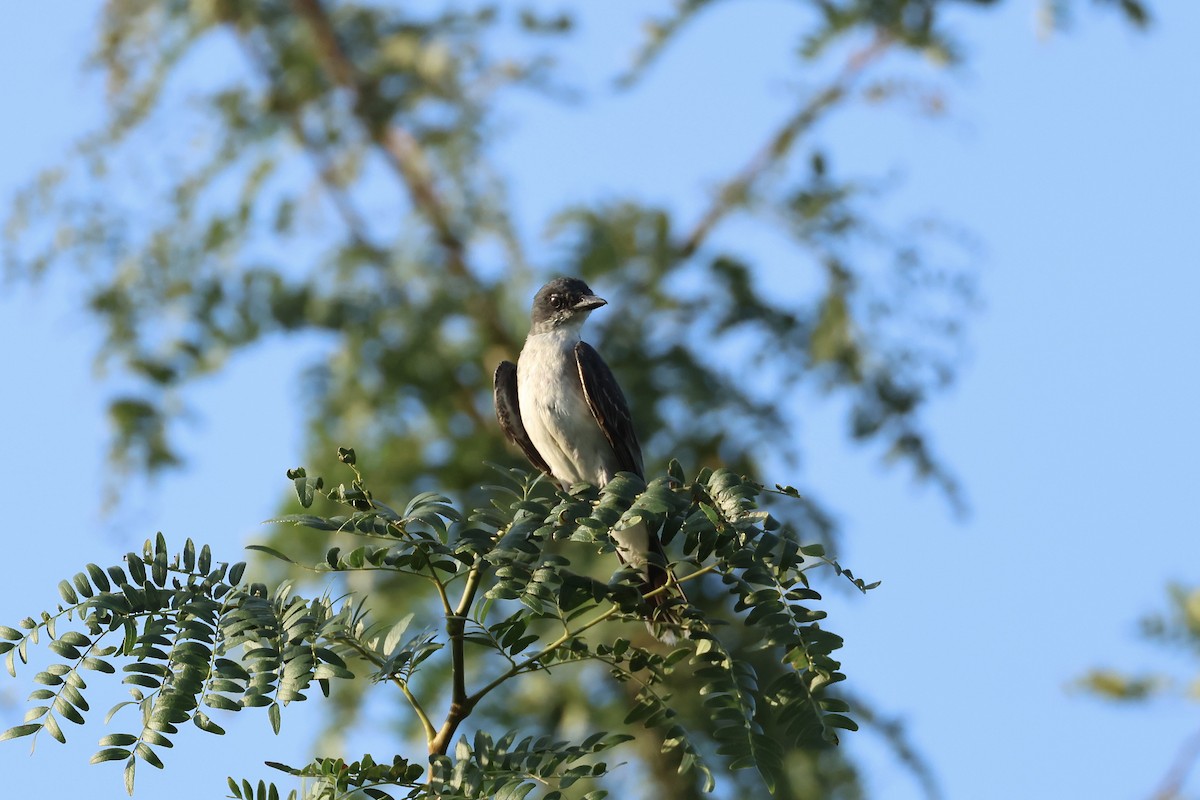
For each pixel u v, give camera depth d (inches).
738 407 485.4
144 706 224.8
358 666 429.4
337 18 542.0
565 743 251.6
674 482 257.3
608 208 506.9
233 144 524.1
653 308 509.0
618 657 255.6
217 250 512.1
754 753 231.5
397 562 248.8
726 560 245.0
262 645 234.2
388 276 509.7
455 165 507.5
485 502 471.5
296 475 249.4
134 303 509.0
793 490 253.6
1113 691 280.8
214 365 512.1
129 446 506.9
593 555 414.9
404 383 502.0
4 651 234.5
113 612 237.0
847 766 409.7
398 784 243.0
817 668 234.1
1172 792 276.1
